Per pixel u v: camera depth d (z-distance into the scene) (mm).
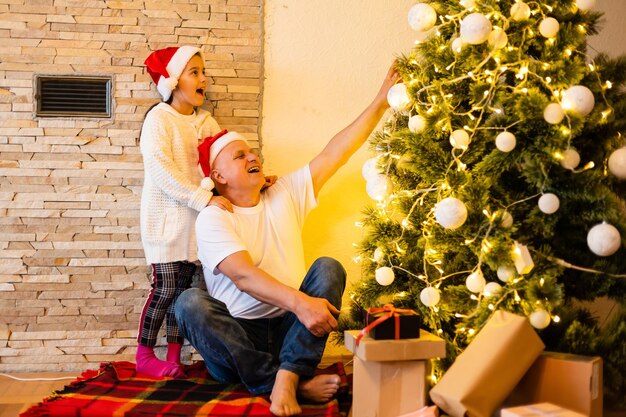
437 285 2037
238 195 2326
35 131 2588
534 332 1772
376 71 2734
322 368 2518
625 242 1840
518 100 1834
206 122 2553
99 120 2609
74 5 2588
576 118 1792
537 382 1800
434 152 1963
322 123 2719
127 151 2627
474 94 1938
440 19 2066
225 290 2289
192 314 2127
